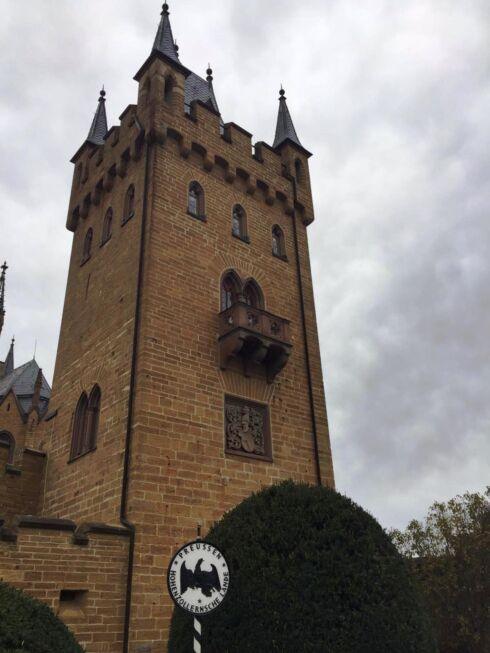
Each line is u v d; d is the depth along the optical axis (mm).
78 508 19484
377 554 11617
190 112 26250
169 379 19375
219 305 22547
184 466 18391
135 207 23234
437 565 25250
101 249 24969
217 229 24156
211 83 33375
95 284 24391
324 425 24000
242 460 20156
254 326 21750
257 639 10492
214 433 19750
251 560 11336
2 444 21906
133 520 16516
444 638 24234
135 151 24359
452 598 24656
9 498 21516
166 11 27422
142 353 19250
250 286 24594
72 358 24078
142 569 16000
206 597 9242
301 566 11109
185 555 9367
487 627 23938
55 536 14688
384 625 10648
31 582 13852
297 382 23891
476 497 26750
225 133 26906
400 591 11266
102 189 26734
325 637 10344
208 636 10938
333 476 23062
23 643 9078
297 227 28469
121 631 15102
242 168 26516
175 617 11852
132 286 21281
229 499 19078
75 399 22594
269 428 21656
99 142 29453
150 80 25250
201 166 25094
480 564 24656
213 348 21312
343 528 11781
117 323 21375
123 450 18109
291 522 11812
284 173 29031
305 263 27781
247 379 21828
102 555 15453
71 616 14312
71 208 28766
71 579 14594
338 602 10734
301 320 25828
